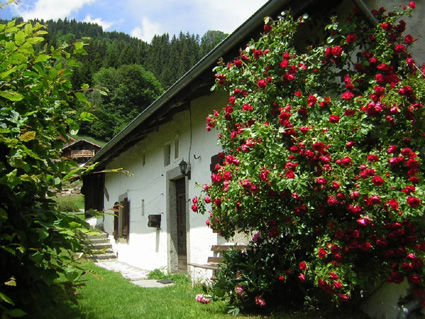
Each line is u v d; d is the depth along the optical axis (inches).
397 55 140.8
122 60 2778.1
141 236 381.1
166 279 276.4
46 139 95.7
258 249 163.5
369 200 110.3
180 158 296.0
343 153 122.6
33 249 83.9
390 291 131.3
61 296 94.3
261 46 163.2
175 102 249.1
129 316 158.4
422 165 125.5
